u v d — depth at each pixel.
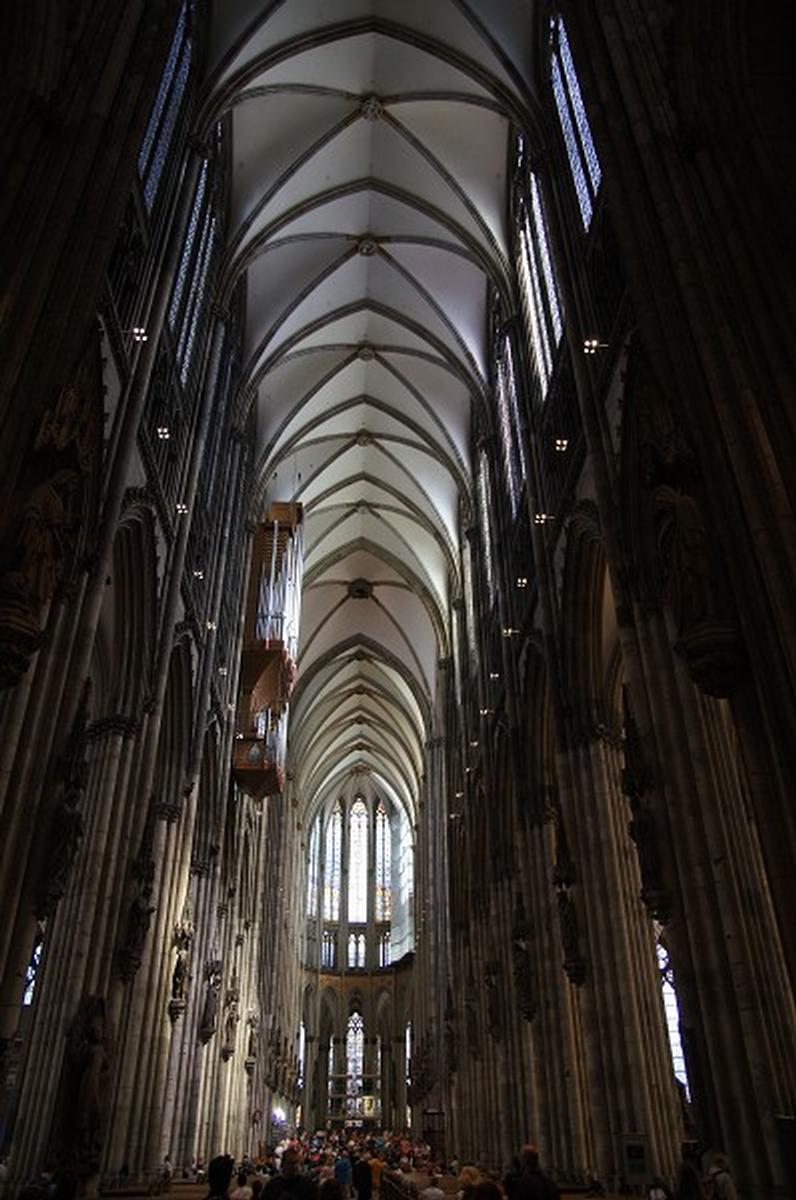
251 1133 35.16
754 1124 9.88
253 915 35.31
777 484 9.30
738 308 10.44
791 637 8.67
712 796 11.51
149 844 16.64
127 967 15.41
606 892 16.50
